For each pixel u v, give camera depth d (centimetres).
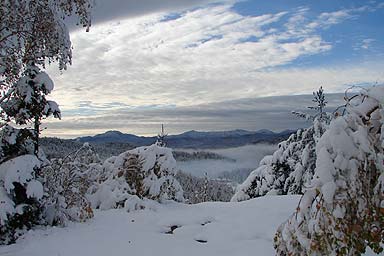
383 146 357
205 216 844
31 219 763
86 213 831
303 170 1652
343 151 370
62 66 892
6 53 817
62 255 605
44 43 852
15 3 802
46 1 836
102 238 698
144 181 1035
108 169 1077
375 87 396
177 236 710
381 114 372
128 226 784
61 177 841
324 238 357
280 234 423
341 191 361
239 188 1908
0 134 792
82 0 877
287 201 976
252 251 608
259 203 976
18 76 828
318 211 369
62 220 783
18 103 807
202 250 626
